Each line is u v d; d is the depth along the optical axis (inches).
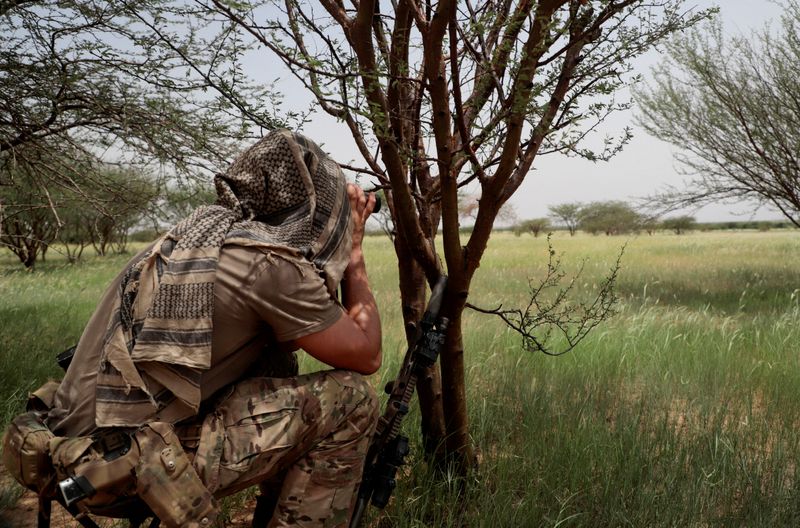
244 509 108.3
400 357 182.5
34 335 228.7
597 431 127.3
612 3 88.3
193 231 69.3
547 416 137.7
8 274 497.7
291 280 68.9
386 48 96.2
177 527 63.4
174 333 65.6
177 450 64.3
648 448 119.5
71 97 171.9
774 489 106.5
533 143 95.6
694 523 99.5
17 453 66.1
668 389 165.8
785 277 468.8
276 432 69.3
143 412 65.9
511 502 101.8
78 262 691.4
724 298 364.8
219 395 71.5
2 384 163.3
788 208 406.6
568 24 83.0
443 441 106.1
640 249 893.2
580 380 168.9
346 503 74.7
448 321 90.2
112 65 163.6
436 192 103.8
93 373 68.5
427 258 95.3
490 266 606.5
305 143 75.2
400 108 99.2
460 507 102.7
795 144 373.1
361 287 78.5
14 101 169.3
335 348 71.8
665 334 225.6
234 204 73.0
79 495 61.2
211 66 98.2
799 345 209.9
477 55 95.5
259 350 73.6
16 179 185.5
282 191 73.9
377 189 101.7
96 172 179.9
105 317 70.6
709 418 141.9
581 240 1417.3
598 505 104.3
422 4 92.4
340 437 73.8
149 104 160.4
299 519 72.6
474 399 147.0
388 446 81.8
